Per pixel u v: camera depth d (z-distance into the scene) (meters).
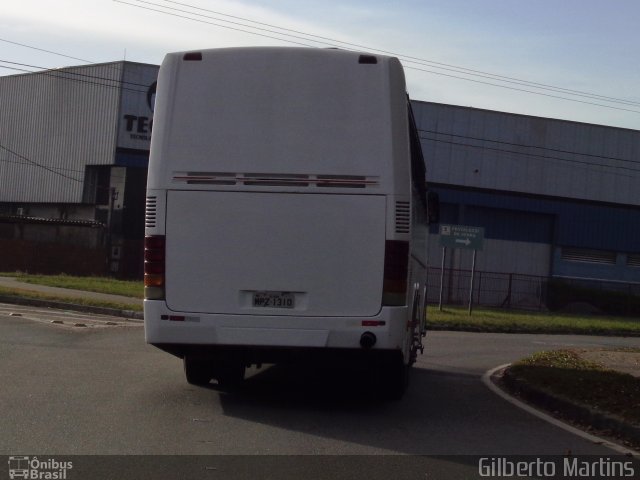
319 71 9.03
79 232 43.56
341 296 8.86
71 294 25.67
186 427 8.19
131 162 47.28
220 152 9.02
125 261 44.62
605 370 13.19
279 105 9.02
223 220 8.98
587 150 50.97
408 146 9.02
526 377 12.27
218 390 10.50
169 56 9.20
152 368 11.92
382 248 8.85
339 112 8.98
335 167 8.92
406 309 9.03
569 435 8.91
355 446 7.75
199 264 8.99
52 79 50.62
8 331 15.35
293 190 8.95
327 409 9.68
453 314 30.47
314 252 8.90
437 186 48.50
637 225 51.91
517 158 49.75
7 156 52.53
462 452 7.74
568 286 47.03
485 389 12.27
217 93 9.09
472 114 49.03
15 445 7.17
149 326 9.02
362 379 12.18
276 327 8.88
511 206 49.56
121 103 47.44
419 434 8.49
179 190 9.05
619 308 46.84
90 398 9.39
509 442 8.35
